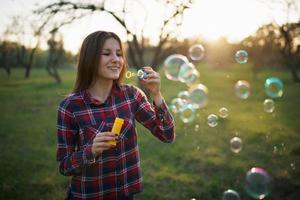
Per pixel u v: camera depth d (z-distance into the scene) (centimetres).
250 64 3150
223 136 586
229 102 1018
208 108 902
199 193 353
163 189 368
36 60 3403
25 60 3000
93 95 170
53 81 1927
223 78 1961
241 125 675
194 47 440
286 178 388
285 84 1555
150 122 180
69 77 2261
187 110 525
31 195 358
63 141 164
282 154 475
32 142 570
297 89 1331
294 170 413
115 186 168
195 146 523
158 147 515
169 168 427
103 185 167
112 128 156
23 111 909
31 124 727
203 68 2773
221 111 644
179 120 728
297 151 482
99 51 163
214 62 2636
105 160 165
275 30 1598
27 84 1783
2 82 1916
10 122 750
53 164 455
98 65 164
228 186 364
